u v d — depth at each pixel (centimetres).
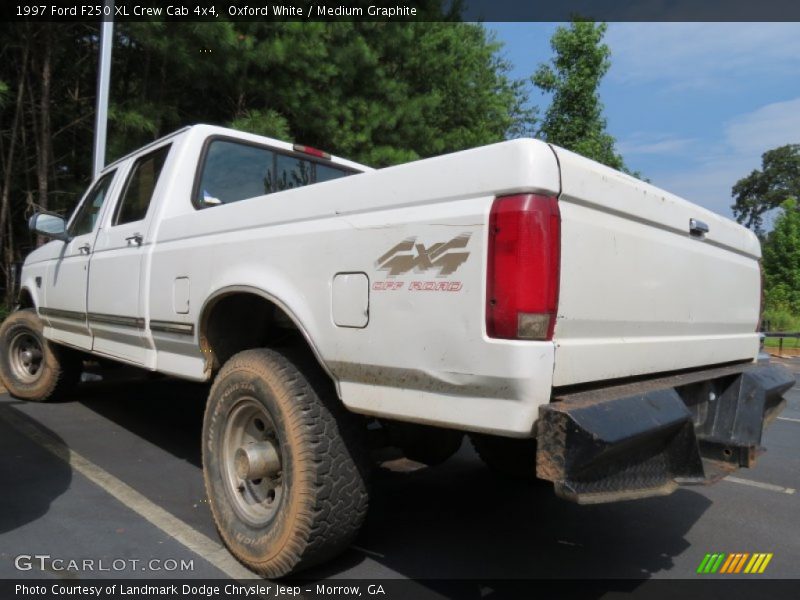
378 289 241
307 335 267
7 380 609
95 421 546
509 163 210
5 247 1038
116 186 458
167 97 1017
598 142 1711
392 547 327
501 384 207
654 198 266
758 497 435
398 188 240
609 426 205
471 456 502
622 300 247
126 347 416
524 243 204
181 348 349
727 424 326
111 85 1055
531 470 406
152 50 893
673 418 232
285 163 445
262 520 281
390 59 1283
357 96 1165
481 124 1523
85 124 1058
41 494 374
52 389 588
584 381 227
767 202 5631
